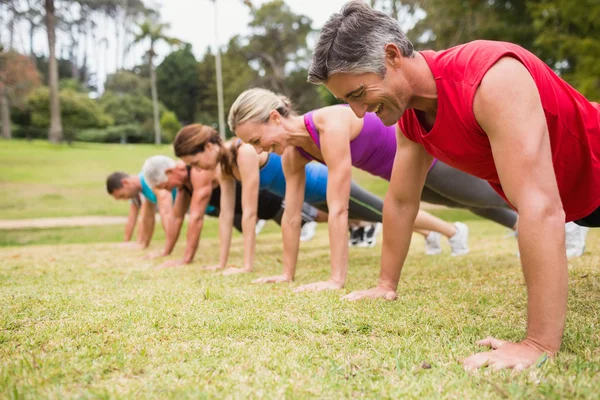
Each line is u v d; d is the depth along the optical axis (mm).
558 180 2047
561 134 1903
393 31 1799
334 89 1869
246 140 3246
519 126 1635
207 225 11438
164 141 52594
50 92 41406
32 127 45500
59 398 1396
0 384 1524
